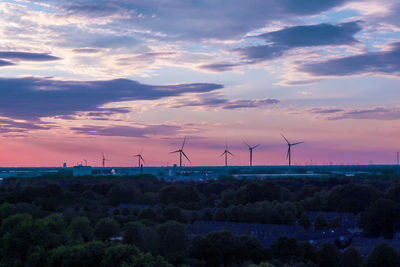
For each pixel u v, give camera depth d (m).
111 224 178.75
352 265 154.75
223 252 162.62
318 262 159.12
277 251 165.75
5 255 146.88
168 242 168.38
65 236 157.25
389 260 150.62
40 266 139.00
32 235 150.25
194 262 159.25
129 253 135.88
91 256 136.75
